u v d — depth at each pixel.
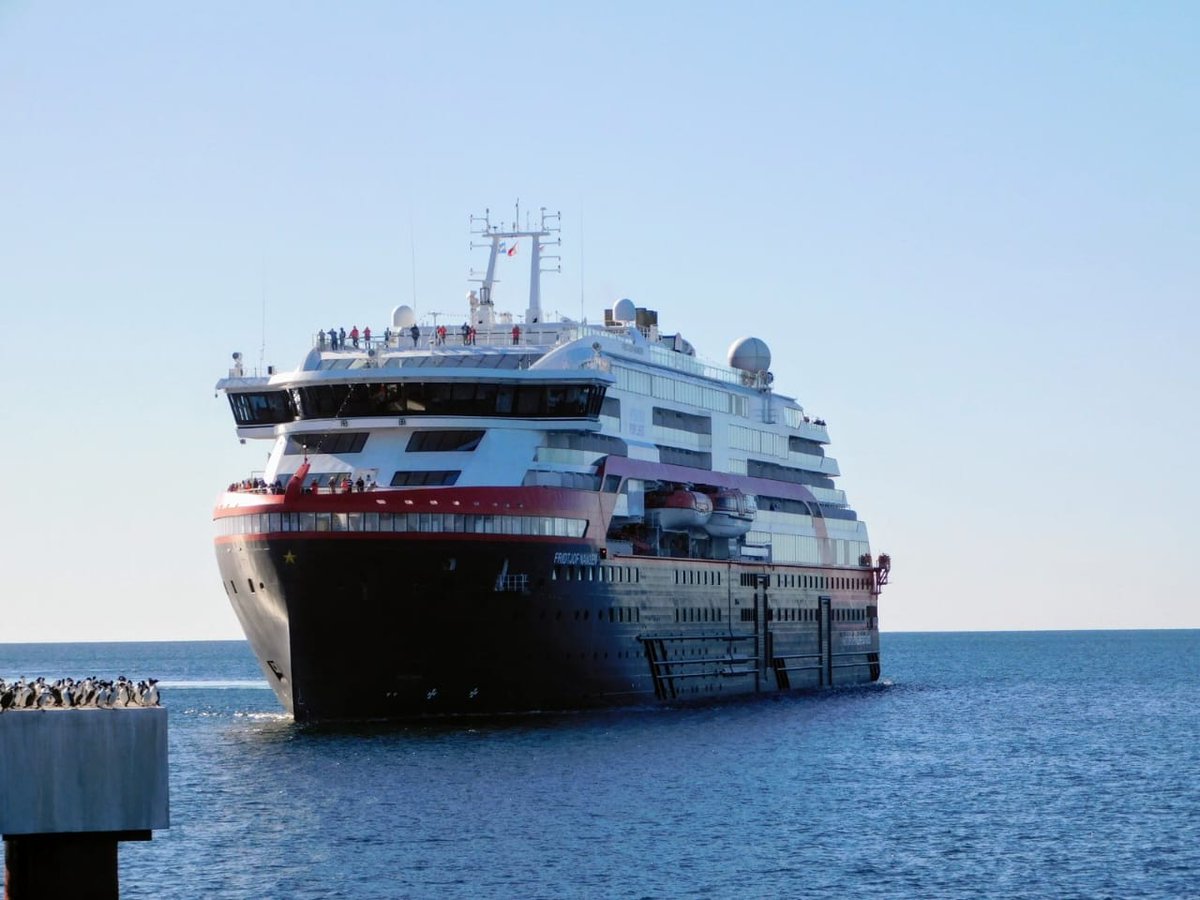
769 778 101.00
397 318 138.38
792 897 70.62
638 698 130.00
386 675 113.25
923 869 76.25
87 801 53.06
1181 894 71.75
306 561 109.44
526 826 84.19
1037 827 87.12
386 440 118.81
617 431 131.38
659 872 74.75
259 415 122.19
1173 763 115.06
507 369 120.06
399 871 74.56
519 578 115.56
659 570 132.12
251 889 71.81
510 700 118.31
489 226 143.12
